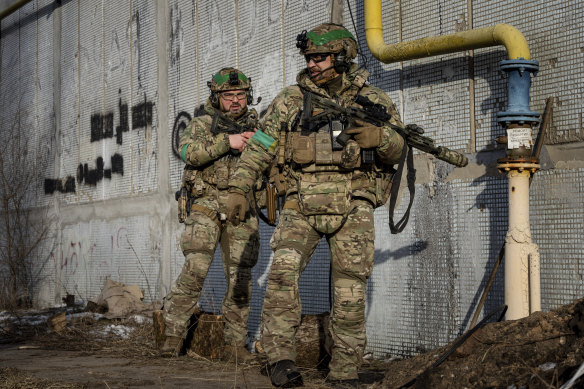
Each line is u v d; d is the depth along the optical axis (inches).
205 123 199.2
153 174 305.3
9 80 426.0
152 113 307.3
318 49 146.6
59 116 378.9
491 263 171.6
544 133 158.9
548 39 161.5
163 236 297.3
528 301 155.1
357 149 142.2
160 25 304.0
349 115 145.1
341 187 145.0
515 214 156.8
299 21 233.1
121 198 326.6
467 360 126.9
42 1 396.8
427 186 188.9
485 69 175.8
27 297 392.8
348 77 152.3
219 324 198.2
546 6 162.1
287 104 150.9
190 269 193.0
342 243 145.5
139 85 316.8
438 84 187.8
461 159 154.8
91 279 348.2
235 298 195.5
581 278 152.8
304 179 147.4
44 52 394.3
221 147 189.8
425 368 134.0
